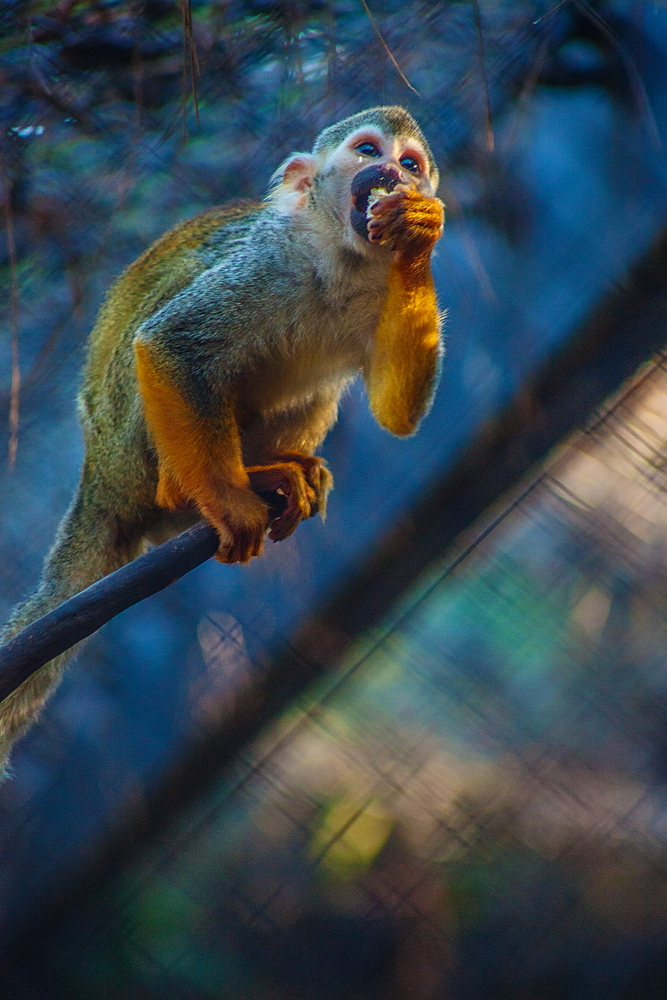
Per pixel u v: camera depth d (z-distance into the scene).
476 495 3.90
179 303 3.94
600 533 4.04
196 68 3.92
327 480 3.97
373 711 4.19
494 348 3.91
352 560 3.93
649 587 4.07
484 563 4.12
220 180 4.04
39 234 4.02
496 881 4.16
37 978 4.01
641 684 4.14
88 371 4.01
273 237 3.95
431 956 4.13
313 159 3.96
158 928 4.12
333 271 3.95
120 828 4.00
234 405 3.96
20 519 4.10
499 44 3.98
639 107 3.92
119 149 4.02
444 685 4.16
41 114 4.00
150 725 4.02
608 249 3.90
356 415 4.03
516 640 4.15
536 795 4.17
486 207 3.96
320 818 4.18
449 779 4.18
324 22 3.98
